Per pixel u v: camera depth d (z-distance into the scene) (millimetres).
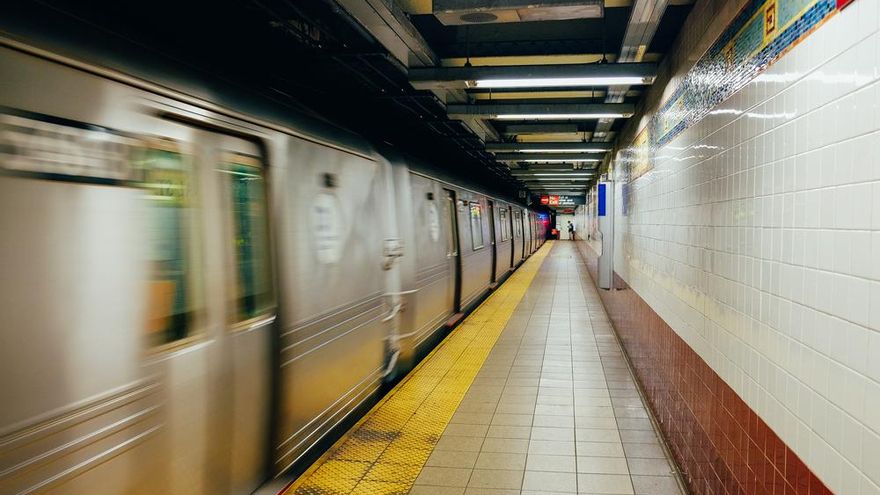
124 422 2078
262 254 3156
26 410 1704
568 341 7758
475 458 3955
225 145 2852
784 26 2061
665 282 4453
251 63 5402
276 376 3232
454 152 14039
